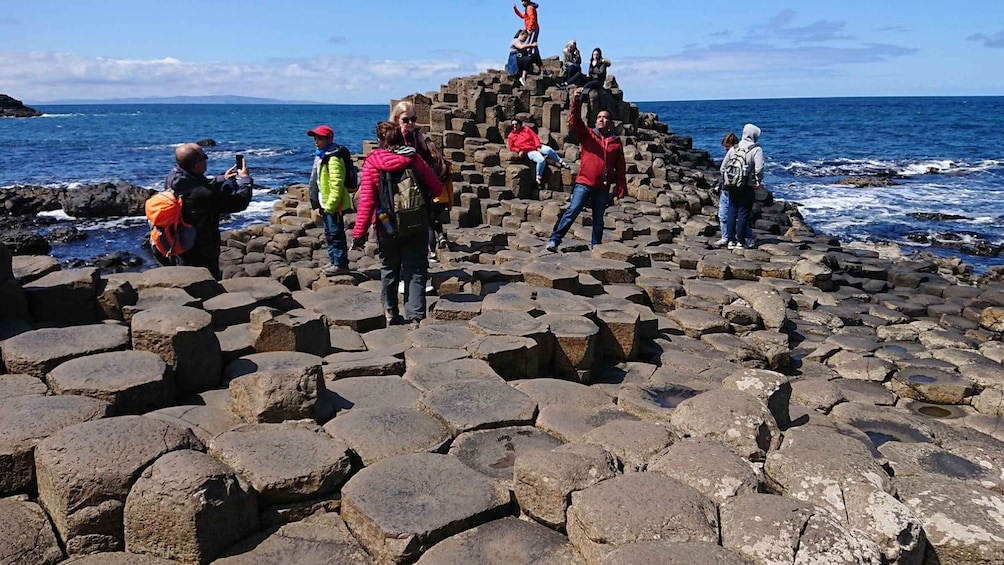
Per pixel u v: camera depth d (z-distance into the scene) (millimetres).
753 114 117625
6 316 5449
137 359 4715
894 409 5914
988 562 3447
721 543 3221
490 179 15523
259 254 13484
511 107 19656
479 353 5613
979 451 4840
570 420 4703
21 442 3721
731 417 4332
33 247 18812
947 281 11062
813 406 5938
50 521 3531
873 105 159750
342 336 6395
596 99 20344
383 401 4969
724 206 12648
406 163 6801
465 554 3377
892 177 34156
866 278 11539
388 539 3377
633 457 4012
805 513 3314
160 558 3400
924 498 3799
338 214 9109
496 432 4582
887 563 3342
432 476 3875
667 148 23266
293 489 3727
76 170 38719
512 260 10352
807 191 29219
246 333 5781
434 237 11031
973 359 7297
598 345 6285
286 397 4367
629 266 8844
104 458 3463
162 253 7125
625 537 3184
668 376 6242
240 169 7508
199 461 3494
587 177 10641
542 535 3553
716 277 10336
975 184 31062
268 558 3426
